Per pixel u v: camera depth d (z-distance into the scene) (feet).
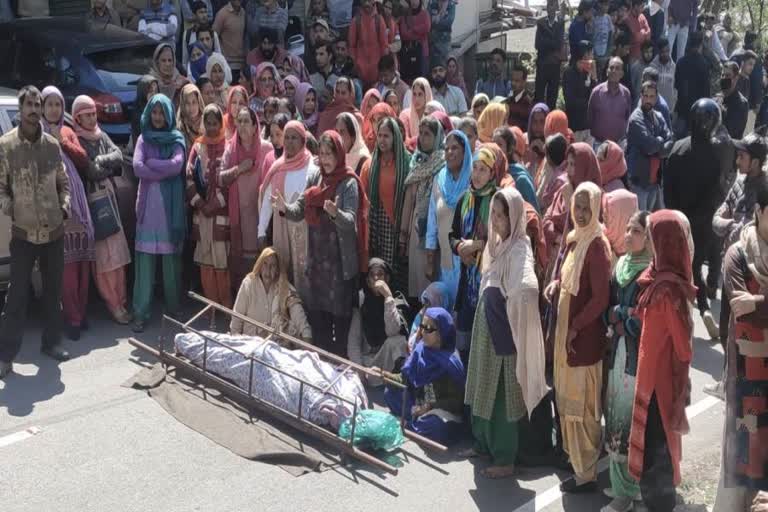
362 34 39.47
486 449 17.85
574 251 16.28
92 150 23.48
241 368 19.61
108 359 21.98
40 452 17.44
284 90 31.83
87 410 19.19
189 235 25.50
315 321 22.02
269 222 23.18
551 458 17.92
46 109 22.48
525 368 16.63
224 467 17.15
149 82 26.08
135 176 25.52
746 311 14.39
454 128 26.18
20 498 15.90
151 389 20.15
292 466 17.24
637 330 15.35
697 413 20.44
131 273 26.30
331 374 19.13
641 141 29.53
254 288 21.68
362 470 17.31
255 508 15.84
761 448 14.89
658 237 14.66
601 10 44.91
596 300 15.88
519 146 24.76
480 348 17.06
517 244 16.76
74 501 15.88
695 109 25.35
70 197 22.30
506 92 42.16
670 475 15.16
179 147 23.79
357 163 24.18
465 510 16.08
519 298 16.40
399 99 36.94
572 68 38.58
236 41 37.50
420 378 18.74
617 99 34.71
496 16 56.65
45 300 21.58
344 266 21.21
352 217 21.07
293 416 18.35
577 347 16.19
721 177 25.35
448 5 44.75
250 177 23.81
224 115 26.50
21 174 20.33
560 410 16.57
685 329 14.69
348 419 18.07
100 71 29.27
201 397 19.80
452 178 21.39
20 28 31.12
